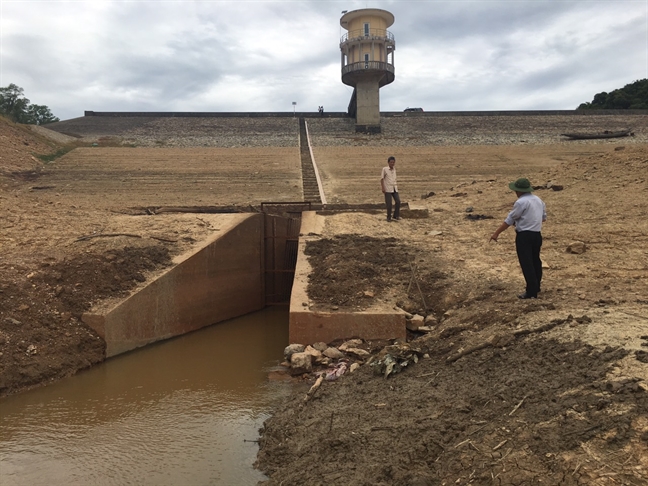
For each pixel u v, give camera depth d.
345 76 42.88
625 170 16.92
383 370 6.77
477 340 6.76
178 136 40.66
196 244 12.16
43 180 25.50
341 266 10.48
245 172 28.38
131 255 11.02
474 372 5.88
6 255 10.27
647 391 4.22
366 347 8.31
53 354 8.27
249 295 13.77
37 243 11.33
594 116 47.44
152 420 6.50
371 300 9.22
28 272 9.52
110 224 13.57
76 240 11.61
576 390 4.61
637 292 8.14
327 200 21.92
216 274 12.33
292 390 7.27
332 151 35.34
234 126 44.12
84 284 9.75
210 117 46.84
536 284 8.02
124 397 7.30
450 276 10.09
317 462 4.79
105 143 37.66
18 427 6.37
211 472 5.19
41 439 6.04
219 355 9.40
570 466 3.71
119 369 8.59
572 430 4.05
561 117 47.28
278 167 29.80
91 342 8.94
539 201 8.04
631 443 3.74
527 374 5.27
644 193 14.59
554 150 35.62
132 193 22.88
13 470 5.35
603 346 5.38
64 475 5.23
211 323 12.20
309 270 10.78
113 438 6.02
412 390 5.88
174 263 11.09
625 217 13.17
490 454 4.13
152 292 10.23
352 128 43.94
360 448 4.79
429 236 13.16
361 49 42.06
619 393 4.32
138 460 5.50
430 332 8.07
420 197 20.81
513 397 4.87
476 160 32.22
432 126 44.53
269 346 10.05
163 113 46.66
